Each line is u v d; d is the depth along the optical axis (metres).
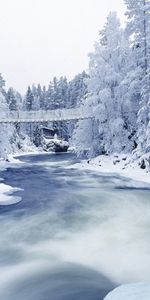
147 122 28.89
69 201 19.47
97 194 21.36
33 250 11.98
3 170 36.59
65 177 29.58
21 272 10.23
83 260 11.07
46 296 8.77
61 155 64.12
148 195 20.61
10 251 11.91
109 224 14.82
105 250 11.86
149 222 15.05
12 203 19.00
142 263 10.80
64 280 9.66
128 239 12.89
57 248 12.13
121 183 24.84
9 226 14.76
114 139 35.97
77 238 13.12
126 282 9.59
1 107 46.00
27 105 104.62
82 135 40.38
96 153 39.59
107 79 36.34
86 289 9.10
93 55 38.88
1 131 46.25
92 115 38.47
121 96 35.69
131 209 17.39
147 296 7.68
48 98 106.19
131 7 32.38
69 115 45.91
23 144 83.12
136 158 29.98
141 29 31.84
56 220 15.58
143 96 28.89
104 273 10.14
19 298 8.72
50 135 91.62
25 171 35.56
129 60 35.91
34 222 15.34
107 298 7.77
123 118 36.59
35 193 22.09
